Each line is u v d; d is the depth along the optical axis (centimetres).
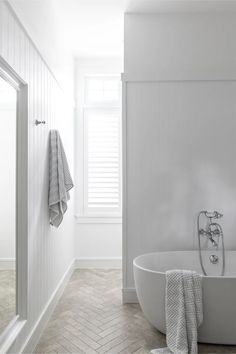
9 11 199
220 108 351
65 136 405
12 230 225
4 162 213
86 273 450
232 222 350
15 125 230
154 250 349
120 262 477
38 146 269
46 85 300
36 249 262
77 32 409
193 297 246
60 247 368
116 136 484
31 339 240
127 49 356
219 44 354
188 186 351
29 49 244
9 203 220
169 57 355
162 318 261
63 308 325
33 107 254
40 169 277
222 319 249
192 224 350
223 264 338
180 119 353
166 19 358
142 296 273
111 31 408
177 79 352
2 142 209
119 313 314
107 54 479
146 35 357
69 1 338
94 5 345
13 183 227
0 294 204
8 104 216
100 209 482
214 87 352
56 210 305
